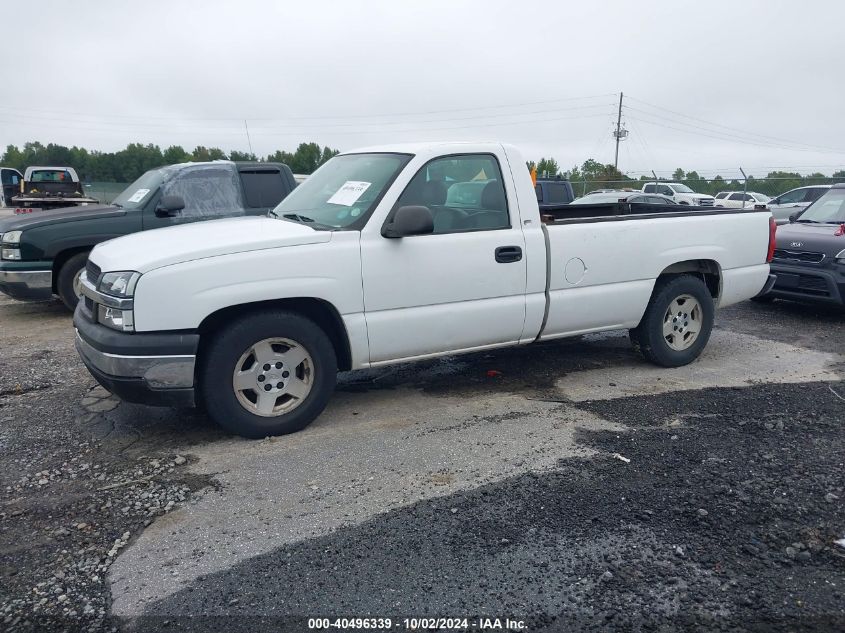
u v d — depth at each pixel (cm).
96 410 500
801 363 631
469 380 574
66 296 816
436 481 384
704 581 290
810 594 282
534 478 385
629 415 486
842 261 791
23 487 380
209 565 305
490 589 286
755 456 411
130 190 900
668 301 588
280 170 888
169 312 401
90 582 294
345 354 463
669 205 735
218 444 438
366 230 451
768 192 2683
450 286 480
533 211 515
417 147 487
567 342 702
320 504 359
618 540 321
